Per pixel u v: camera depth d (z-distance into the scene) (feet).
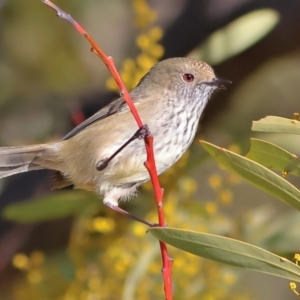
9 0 44.52
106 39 46.34
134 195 30.76
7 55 44.83
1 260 38.99
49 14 44.88
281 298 44.42
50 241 39.11
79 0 45.60
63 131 43.60
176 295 31.55
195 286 31.91
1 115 43.93
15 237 39.37
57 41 45.03
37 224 39.24
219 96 38.63
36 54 44.80
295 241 34.17
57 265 34.65
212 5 39.09
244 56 37.81
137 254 32.45
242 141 36.73
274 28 37.22
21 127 43.73
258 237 34.63
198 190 43.42
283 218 35.35
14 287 38.55
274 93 43.52
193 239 20.27
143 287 32.12
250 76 38.86
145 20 33.94
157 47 33.81
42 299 33.71
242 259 20.47
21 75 44.75
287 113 44.16
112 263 32.76
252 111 41.63
